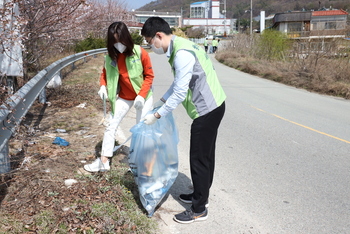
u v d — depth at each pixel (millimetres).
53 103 7793
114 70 3957
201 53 3342
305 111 9484
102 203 3510
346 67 14953
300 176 4867
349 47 16328
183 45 3211
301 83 14375
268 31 25672
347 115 9188
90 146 5188
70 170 4266
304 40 17844
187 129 7012
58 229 3035
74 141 5395
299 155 5750
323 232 3477
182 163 5129
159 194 3498
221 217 3674
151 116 3303
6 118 3609
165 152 3529
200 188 3451
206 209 3602
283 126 7664
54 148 4941
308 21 42750
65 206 3393
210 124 3348
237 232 3404
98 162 4246
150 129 3461
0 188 3623
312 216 3781
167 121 3566
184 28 83312
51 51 9484
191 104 3377
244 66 20688
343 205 4062
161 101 3662
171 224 3477
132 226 3215
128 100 4207
